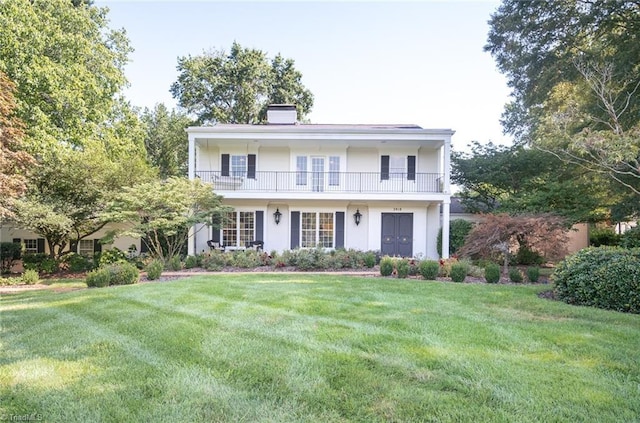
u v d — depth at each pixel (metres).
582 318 4.95
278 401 2.63
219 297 6.26
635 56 11.04
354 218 15.23
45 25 11.54
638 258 5.75
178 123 26.56
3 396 2.71
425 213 15.02
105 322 4.73
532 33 14.79
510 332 4.20
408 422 2.36
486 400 2.62
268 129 13.65
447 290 7.03
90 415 2.45
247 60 26.64
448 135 13.52
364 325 4.52
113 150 14.70
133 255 13.02
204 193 11.92
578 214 12.26
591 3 12.91
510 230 9.70
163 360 3.39
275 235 15.16
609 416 2.43
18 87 10.69
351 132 13.59
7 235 14.39
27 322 4.76
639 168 7.79
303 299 6.06
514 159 14.69
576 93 13.02
